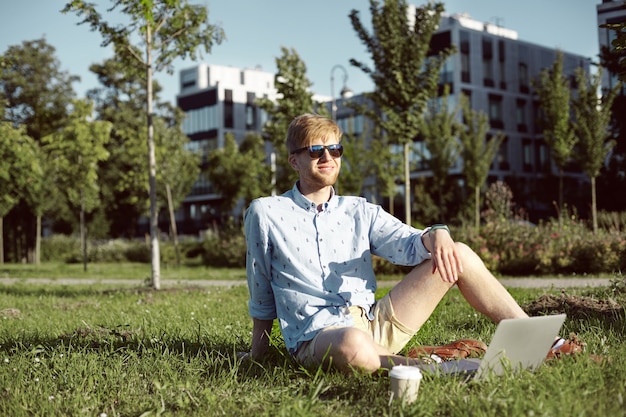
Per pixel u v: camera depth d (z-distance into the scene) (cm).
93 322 723
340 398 311
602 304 621
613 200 3075
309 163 368
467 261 345
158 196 3472
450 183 3778
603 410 255
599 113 2327
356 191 3275
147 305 968
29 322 743
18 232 4425
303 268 366
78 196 2570
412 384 284
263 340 396
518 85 4812
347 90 3725
